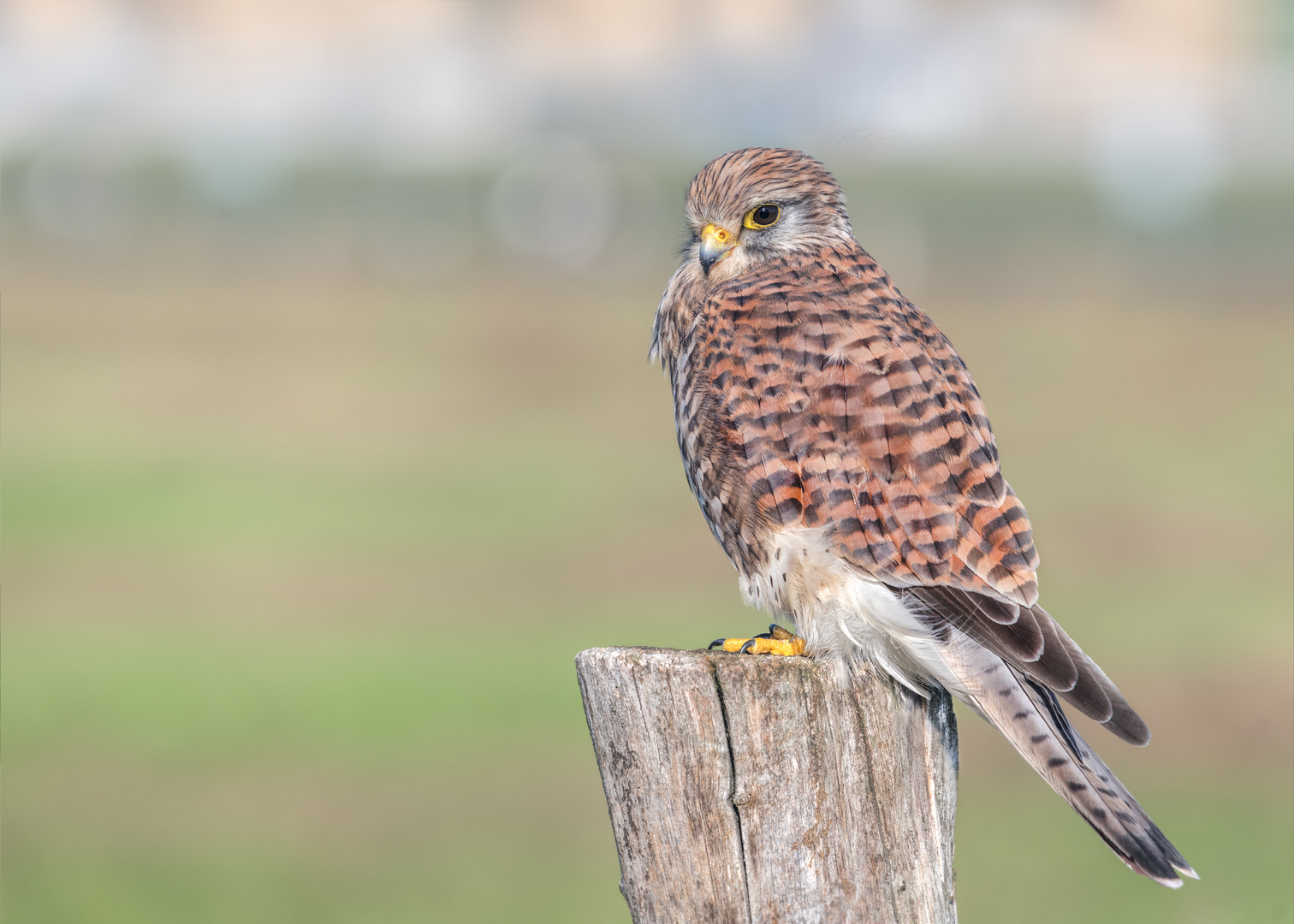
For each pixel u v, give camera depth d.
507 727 12.42
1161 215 50.56
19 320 38.00
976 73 94.50
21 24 110.88
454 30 114.44
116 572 17.45
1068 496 20.38
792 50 98.94
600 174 61.59
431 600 16.16
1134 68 98.50
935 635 4.93
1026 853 10.04
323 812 10.70
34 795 11.05
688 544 18.45
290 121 109.88
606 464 23.22
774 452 5.29
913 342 5.46
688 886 4.41
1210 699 12.78
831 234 6.20
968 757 12.16
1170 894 9.25
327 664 14.05
